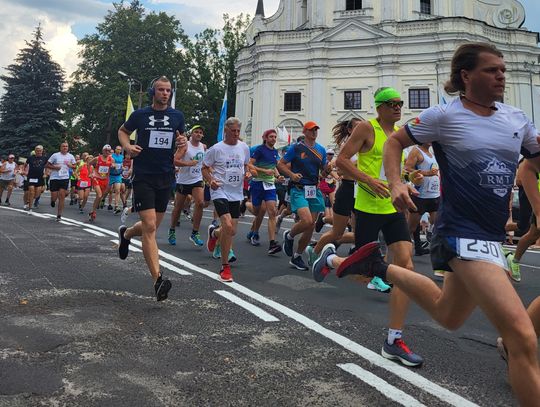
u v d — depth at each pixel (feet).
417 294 8.81
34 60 171.94
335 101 110.11
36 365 9.88
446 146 7.71
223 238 18.80
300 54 112.47
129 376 9.54
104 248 25.07
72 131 151.12
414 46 104.53
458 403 8.86
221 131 82.07
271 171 27.14
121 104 137.08
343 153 13.17
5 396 8.53
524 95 105.09
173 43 154.20
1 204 53.67
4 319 12.71
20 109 166.61
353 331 13.02
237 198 19.71
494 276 6.97
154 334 12.09
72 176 57.36
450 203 7.64
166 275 19.29
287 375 9.87
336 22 113.91
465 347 12.15
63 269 19.30
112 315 13.46
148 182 15.46
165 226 37.83
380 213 12.98
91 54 150.30
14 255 21.86
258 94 115.34
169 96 15.79
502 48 105.60
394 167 8.07
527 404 6.52
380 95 13.71
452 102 7.93
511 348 6.66
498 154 7.43
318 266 11.05
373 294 17.47
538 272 24.17
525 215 21.48
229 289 17.37
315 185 22.27
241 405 8.52
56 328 12.15
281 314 14.38
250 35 135.74
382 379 9.82
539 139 7.95
